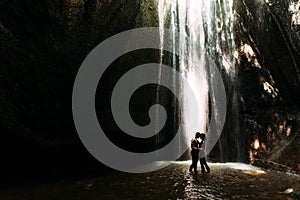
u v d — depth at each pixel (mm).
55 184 8781
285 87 12477
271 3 12148
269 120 13125
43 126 8984
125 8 10820
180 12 16141
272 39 12320
